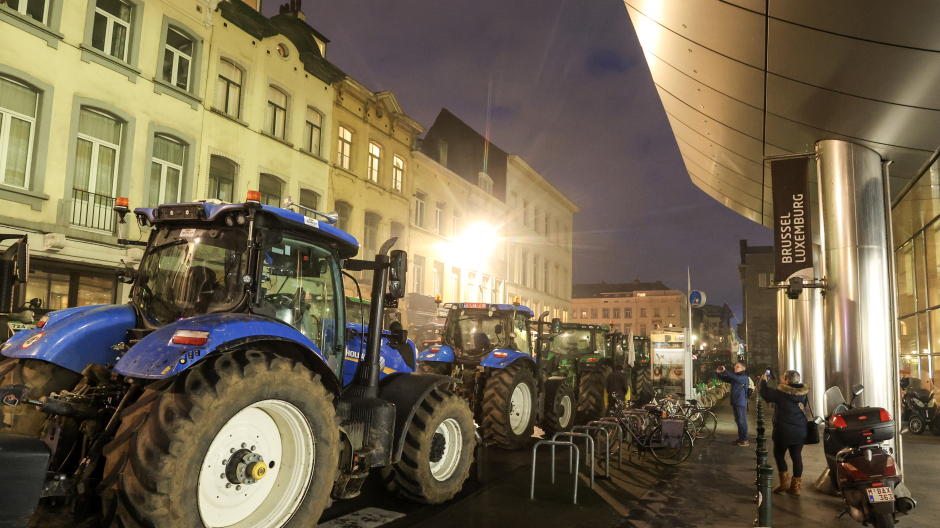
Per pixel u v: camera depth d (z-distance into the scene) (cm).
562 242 4362
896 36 707
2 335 960
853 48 757
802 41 788
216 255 423
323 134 2000
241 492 376
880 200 962
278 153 1806
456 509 582
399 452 524
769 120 1059
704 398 1955
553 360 1229
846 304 922
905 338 2023
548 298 4062
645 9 931
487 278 3225
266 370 376
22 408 383
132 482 318
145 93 1416
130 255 1329
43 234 1198
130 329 419
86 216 1293
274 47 1805
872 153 971
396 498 609
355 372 539
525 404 973
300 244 468
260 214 420
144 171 1407
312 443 407
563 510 591
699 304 1588
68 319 411
